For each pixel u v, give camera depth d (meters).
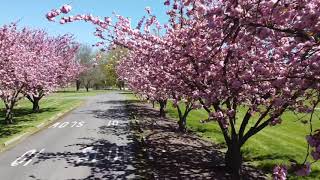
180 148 20.39
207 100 12.34
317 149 6.21
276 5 7.13
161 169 15.83
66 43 50.41
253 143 21.28
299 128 27.52
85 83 116.12
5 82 27.36
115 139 23.73
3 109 46.75
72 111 44.00
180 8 13.96
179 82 15.25
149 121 32.59
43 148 20.75
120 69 43.62
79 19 12.80
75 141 23.00
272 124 13.30
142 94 35.56
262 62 10.73
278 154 18.30
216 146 20.89
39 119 33.56
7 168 16.30
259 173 15.33
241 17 7.27
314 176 14.26
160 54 13.15
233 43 9.52
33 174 15.29
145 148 20.41
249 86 12.03
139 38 13.72
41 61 37.44
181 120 26.34
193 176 14.66
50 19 9.29
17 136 23.94
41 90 39.94
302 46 7.47
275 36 8.64
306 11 6.73
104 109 46.50
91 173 15.42
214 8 7.29
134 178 14.70
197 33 11.53
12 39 28.20
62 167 16.45
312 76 8.12
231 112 13.01
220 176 14.67
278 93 12.35
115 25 13.69
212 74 12.29
